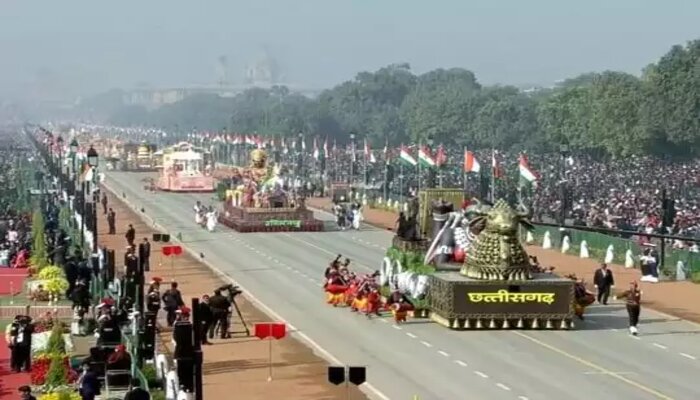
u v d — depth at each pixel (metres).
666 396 70.50
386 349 86.25
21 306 102.94
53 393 67.50
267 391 72.88
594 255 147.25
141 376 68.75
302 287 120.12
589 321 98.62
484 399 70.00
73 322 90.69
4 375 76.88
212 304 92.06
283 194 186.50
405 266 103.94
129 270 99.00
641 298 112.00
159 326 95.38
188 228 187.50
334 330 94.69
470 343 88.44
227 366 81.00
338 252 152.38
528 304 93.94
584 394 71.12
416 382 74.88
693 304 108.38
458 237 102.12
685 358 82.31
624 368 78.81
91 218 141.38
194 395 64.62
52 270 109.81
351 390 72.75
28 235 151.62
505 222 94.62
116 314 84.38
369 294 102.06
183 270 134.25
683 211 167.62
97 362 71.06
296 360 82.69
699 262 126.00
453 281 94.06
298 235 176.88
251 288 119.44
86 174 150.00
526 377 76.12
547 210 190.12
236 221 184.25
